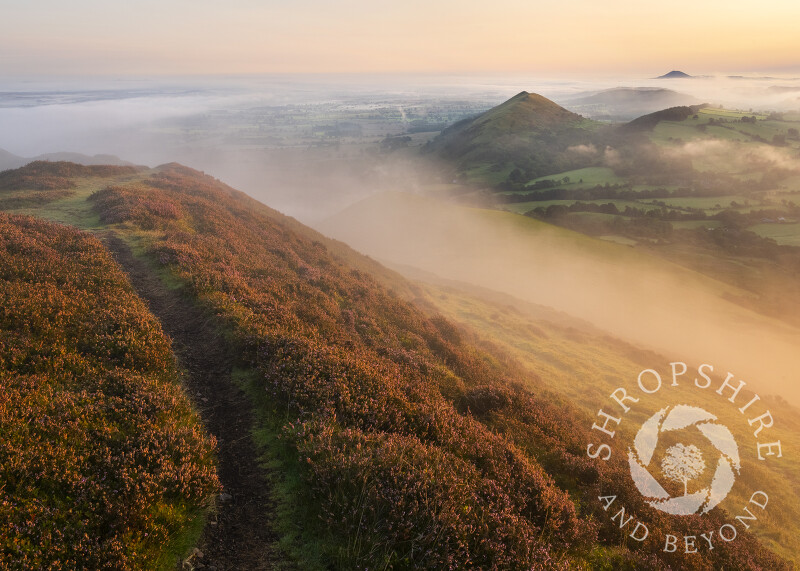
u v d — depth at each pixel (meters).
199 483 6.51
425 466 7.31
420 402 11.05
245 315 13.67
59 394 7.83
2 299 10.64
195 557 5.76
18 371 8.59
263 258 24.45
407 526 6.01
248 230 30.78
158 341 10.97
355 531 6.08
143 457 6.70
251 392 10.12
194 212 30.06
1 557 4.73
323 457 7.18
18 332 9.72
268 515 6.61
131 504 5.73
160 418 7.99
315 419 8.45
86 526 5.34
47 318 10.56
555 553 7.06
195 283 15.70
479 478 8.12
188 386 10.27
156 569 5.38
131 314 12.03
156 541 5.59
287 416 8.90
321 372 10.48
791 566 11.01
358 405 9.27
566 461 11.41
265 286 18.00
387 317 23.14
